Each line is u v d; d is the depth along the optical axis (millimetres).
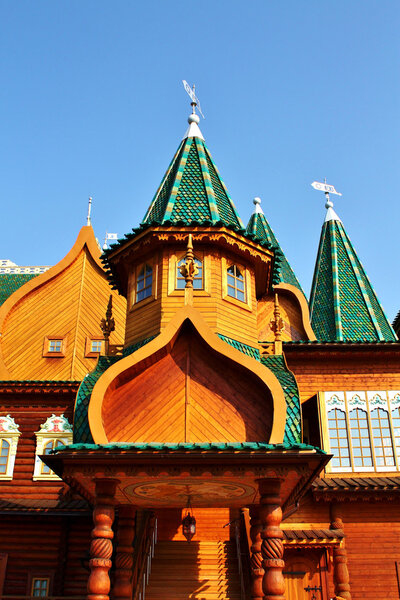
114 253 17281
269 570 11227
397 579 17906
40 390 20797
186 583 15945
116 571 14055
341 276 25000
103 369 14898
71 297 23781
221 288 16109
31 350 22656
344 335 22891
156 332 15328
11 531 19328
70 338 22953
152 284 16266
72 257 24406
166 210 17031
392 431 20031
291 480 12938
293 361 20953
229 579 16156
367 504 18797
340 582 17422
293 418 13062
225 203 18141
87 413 13117
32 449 20500
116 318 23531
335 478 19172
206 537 19609
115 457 11523
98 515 11805
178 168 18469
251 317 16594
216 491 13414
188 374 13406
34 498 19734
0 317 22828
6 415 20938
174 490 13336
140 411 13039
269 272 18250
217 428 12859
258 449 11469
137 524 16719
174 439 12781
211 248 16422
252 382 13312
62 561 18703
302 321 23750
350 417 20234
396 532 18469
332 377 20734
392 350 20609
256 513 14977
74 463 11805
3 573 18719
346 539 18344
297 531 17953
